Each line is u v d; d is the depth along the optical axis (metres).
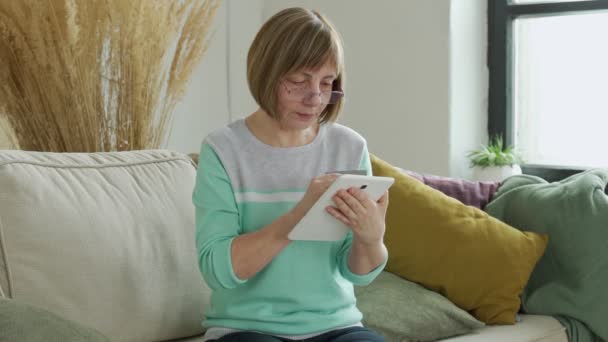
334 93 1.62
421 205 2.40
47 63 2.38
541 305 2.36
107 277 1.77
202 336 1.99
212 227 1.57
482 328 2.25
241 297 1.60
